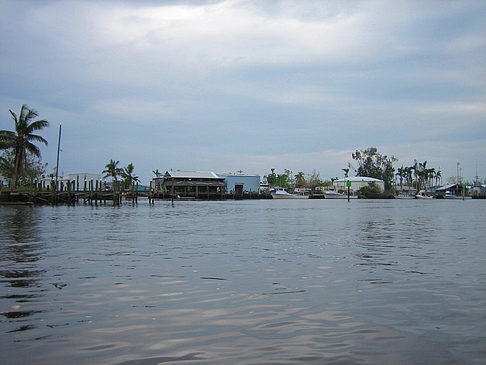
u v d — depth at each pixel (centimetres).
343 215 3872
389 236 1958
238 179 12225
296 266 1143
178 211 4584
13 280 955
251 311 714
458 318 677
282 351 538
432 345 559
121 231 2153
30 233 2023
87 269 1091
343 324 646
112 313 701
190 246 1563
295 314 698
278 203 8394
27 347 550
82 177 10138
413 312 709
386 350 542
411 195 15212
